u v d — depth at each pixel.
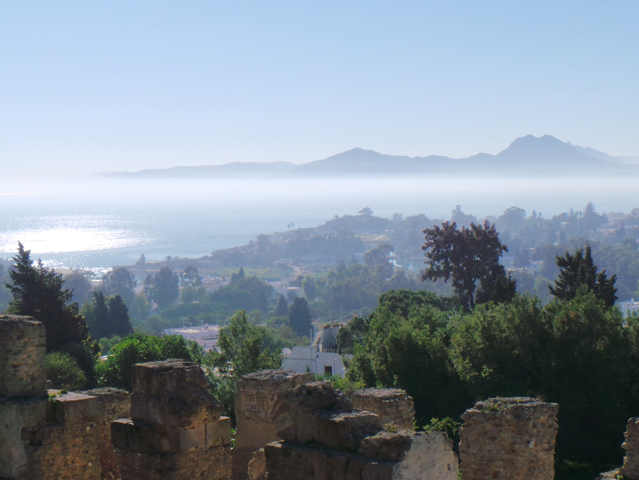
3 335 14.91
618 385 35.91
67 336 64.38
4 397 14.96
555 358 36.59
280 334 159.50
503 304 42.81
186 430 12.39
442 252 91.81
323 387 11.63
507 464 16.33
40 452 14.54
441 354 40.94
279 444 11.25
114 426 12.82
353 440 10.66
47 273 65.69
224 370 43.94
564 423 36.06
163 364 12.95
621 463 35.66
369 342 49.50
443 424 29.30
